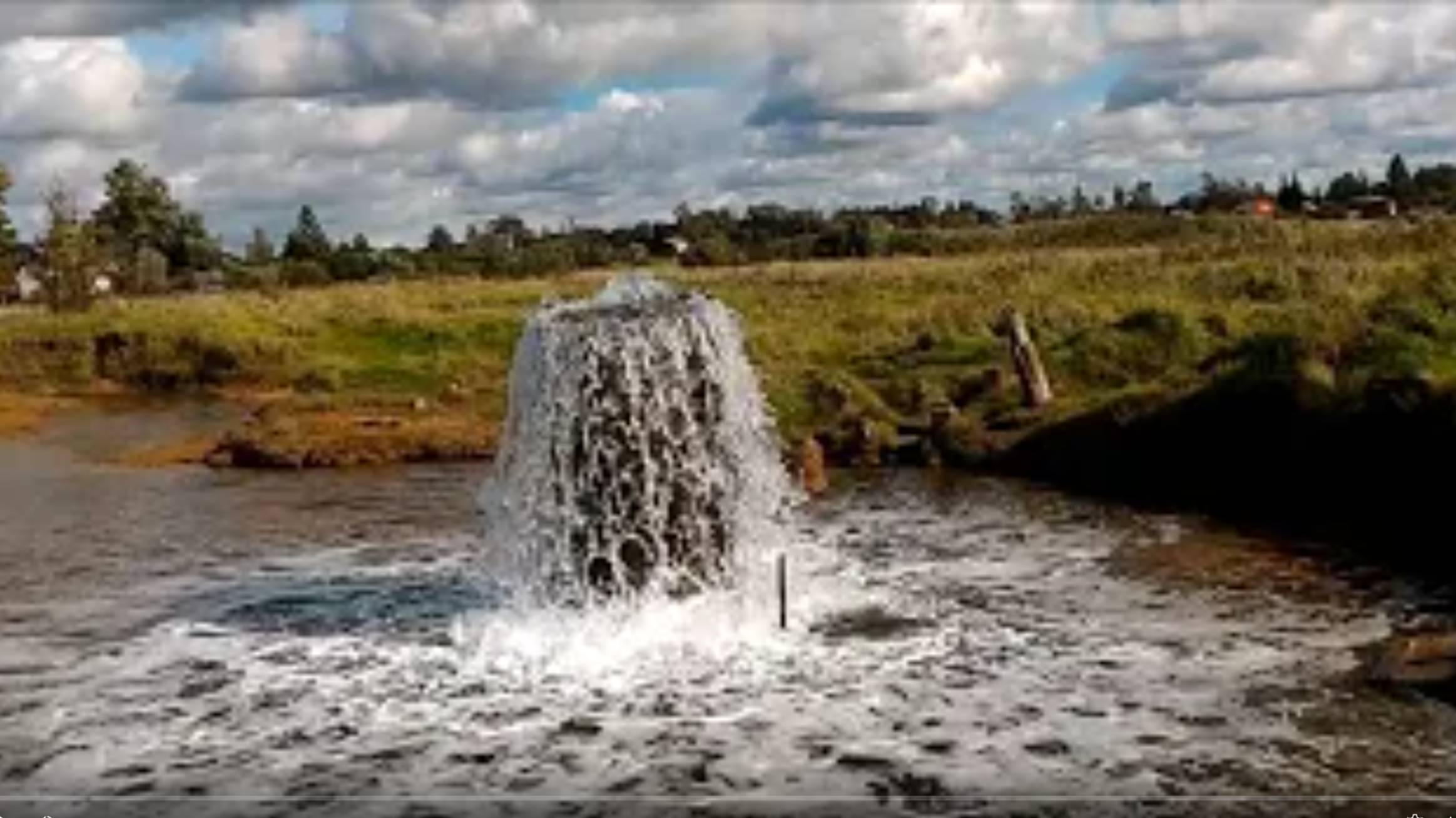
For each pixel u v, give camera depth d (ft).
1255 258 121.80
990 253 206.90
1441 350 55.57
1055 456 67.00
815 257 244.83
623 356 43.45
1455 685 35.24
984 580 47.57
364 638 43.14
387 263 291.38
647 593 43.98
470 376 114.73
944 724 34.32
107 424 114.11
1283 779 30.45
